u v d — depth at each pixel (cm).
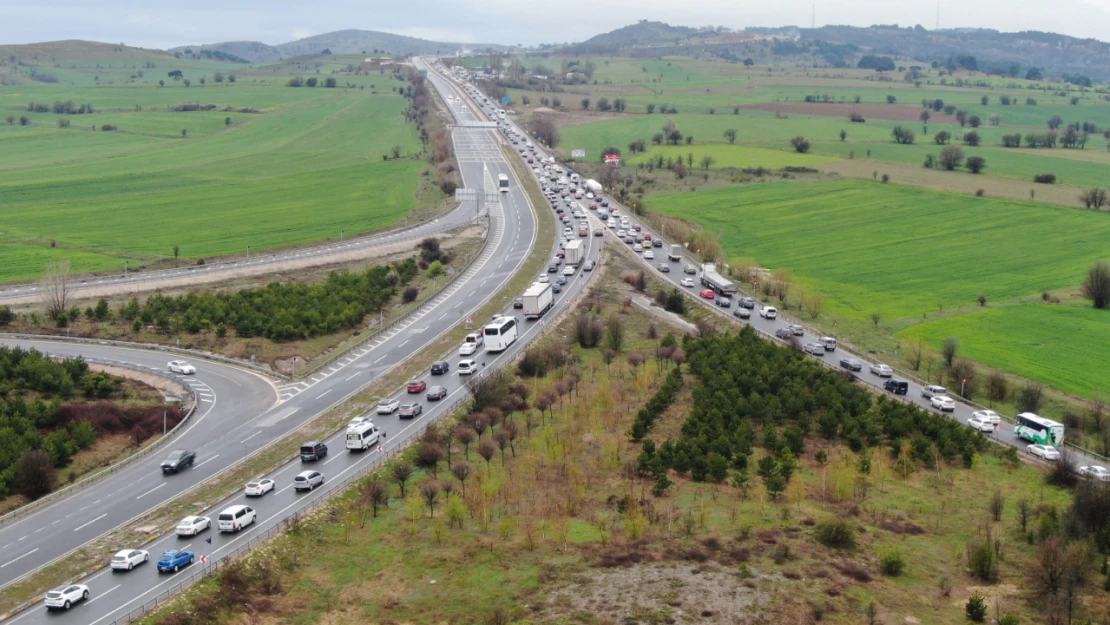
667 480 12069
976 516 11700
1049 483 12650
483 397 14662
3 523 11412
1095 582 10119
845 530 10775
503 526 10706
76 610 9281
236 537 10762
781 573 10038
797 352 17238
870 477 12862
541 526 11012
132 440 14362
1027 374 17500
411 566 10312
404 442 13425
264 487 11869
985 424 14550
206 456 13350
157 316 19450
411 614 9506
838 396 14875
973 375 16688
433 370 16562
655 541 10762
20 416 14400
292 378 16750
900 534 11212
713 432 13638
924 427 14075
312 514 11206
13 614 9200
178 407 15400
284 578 10156
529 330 19162
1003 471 13100
